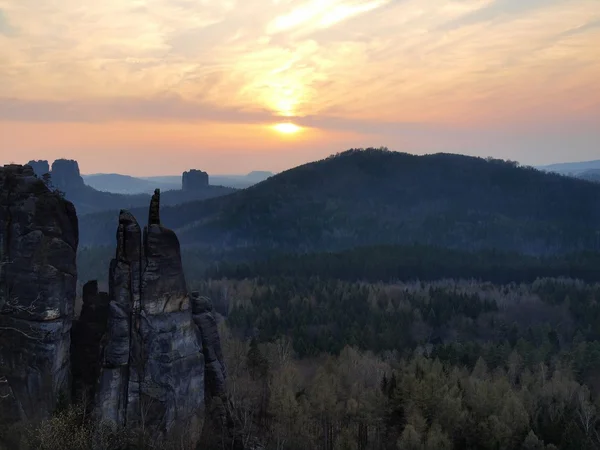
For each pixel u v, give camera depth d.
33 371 51.41
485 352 115.62
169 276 56.31
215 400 61.28
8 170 55.41
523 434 73.56
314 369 108.75
